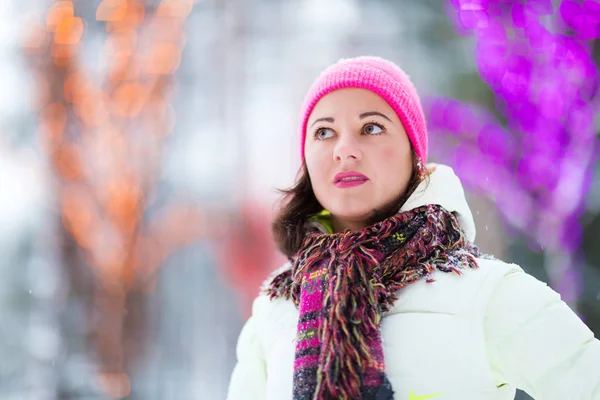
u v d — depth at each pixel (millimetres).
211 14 8188
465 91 7039
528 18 4797
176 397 5812
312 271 1629
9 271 6066
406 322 1548
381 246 1610
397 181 1713
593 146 4613
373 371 1452
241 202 7496
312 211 1889
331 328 1487
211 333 6695
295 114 8234
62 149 5926
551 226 4758
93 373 5598
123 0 6203
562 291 4559
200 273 6863
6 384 5473
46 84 5941
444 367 1492
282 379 1607
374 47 8312
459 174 5953
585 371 1462
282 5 8406
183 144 7074
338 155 1685
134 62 6203
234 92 8016
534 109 4887
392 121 1728
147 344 6008
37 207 6094
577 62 4594
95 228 5930
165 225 6500
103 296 5848
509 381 1570
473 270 1605
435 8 8109
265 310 1789
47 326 5746
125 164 6074
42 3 6004
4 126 6102
